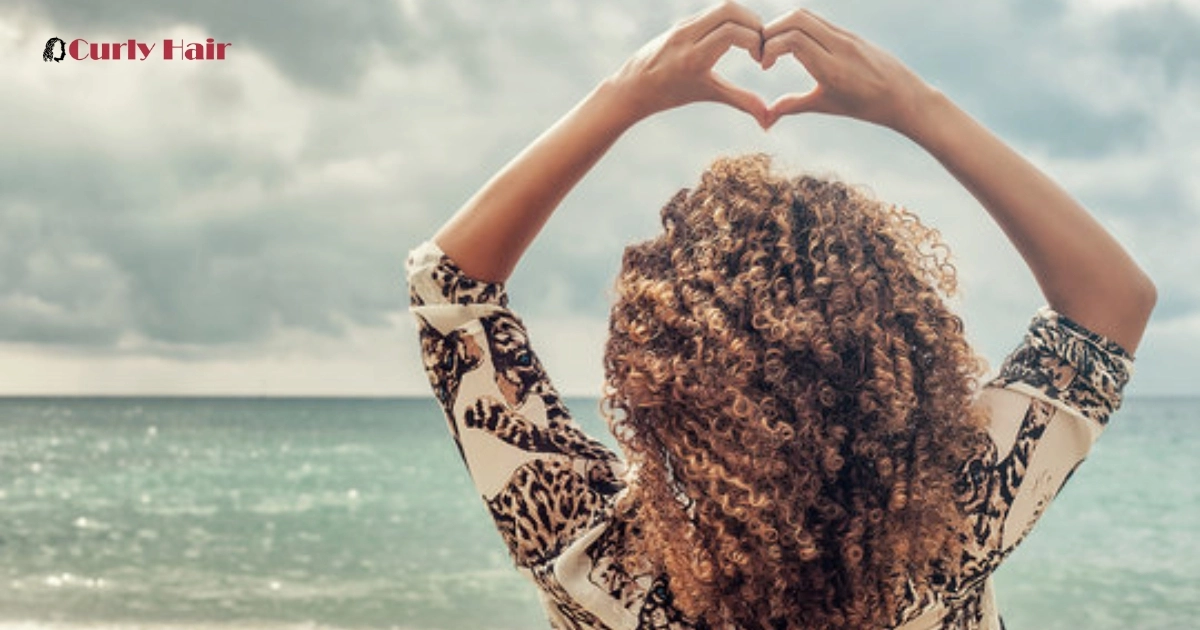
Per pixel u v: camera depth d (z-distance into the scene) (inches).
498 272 50.3
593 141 47.8
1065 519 1095.0
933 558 45.4
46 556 812.0
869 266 43.8
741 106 46.5
